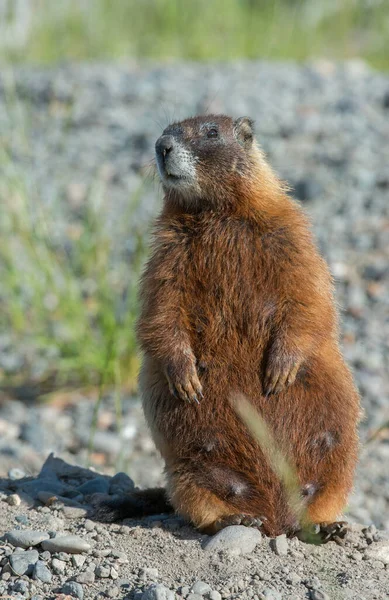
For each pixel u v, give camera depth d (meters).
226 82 28.62
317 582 8.08
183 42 34.34
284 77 29.17
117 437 15.12
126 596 7.90
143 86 28.23
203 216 9.70
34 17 33.78
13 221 19.17
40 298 18.30
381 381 16.16
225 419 8.98
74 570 8.30
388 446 14.45
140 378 9.66
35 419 16.02
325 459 9.07
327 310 9.24
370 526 9.48
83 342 16.98
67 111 26.55
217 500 8.91
